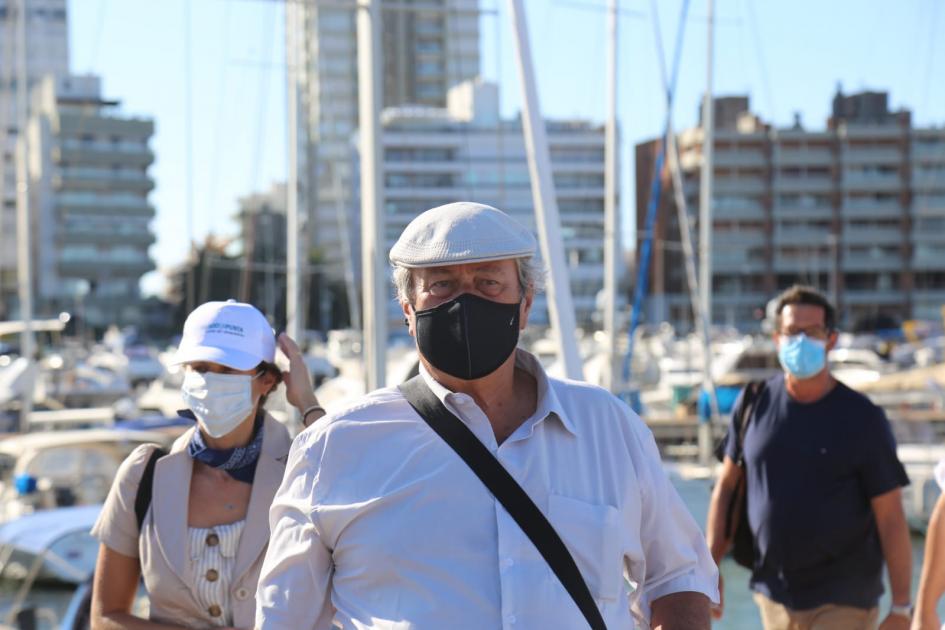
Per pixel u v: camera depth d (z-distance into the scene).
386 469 2.33
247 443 3.28
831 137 93.06
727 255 92.81
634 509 2.40
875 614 4.42
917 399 17.25
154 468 3.23
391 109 90.19
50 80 101.50
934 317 92.56
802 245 93.00
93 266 102.06
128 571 3.26
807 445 4.38
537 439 2.35
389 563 2.28
